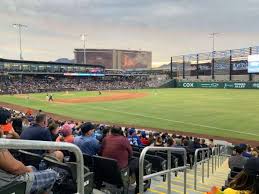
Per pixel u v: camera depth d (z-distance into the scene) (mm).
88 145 7480
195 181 9719
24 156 5492
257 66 97500
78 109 46500
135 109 46531
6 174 3420
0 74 103688
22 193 3119
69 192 4770
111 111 44219
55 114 40750
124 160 7008
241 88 100188
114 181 6566
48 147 3104
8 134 7145
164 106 50312
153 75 150500
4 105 51406
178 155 11625
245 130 30141
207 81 110562
